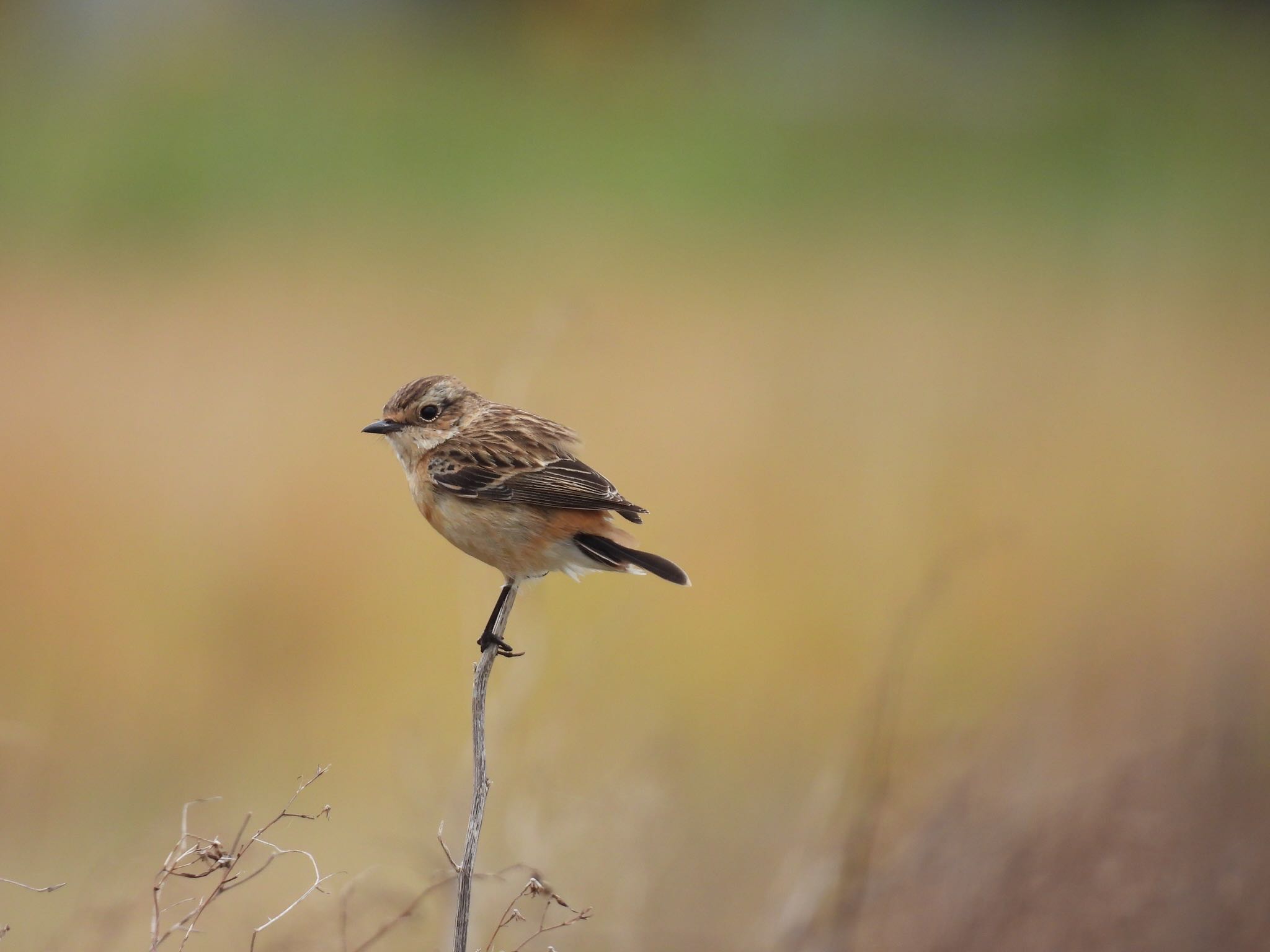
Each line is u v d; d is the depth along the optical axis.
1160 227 29.23
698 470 15.48
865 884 7.46
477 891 7.94
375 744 11.29
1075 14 42.12
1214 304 23.83
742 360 19.09
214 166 28.44
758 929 7.97
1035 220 29.64
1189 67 39.34
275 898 8.88
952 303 23.12
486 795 5.50
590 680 11.12
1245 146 34.28
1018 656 12.15
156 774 10.93
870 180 31.89
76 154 28.41
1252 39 41.22
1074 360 20.27
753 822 9.70
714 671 12.50
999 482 15.63
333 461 15.80
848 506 14.98
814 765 10.77
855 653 12.44
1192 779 8.48
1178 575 13.67
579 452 8.04
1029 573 13.95
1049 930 7.71
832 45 40.00
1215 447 17.19
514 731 9.91
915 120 35.56
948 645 12.47
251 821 10.30
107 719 11.63
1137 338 21.77
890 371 19.19
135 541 14.11
